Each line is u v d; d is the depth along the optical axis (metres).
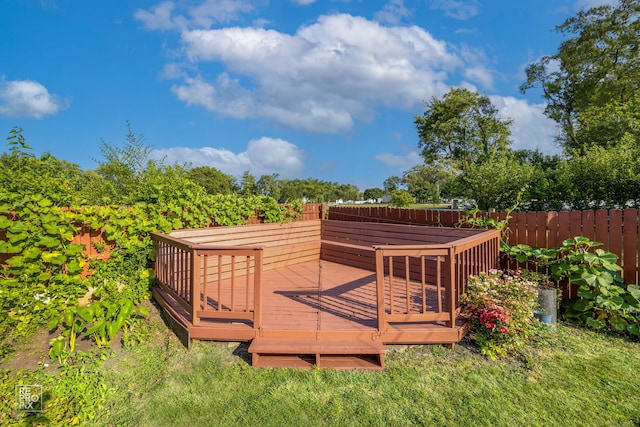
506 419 2.33
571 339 3.59
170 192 5.75
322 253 7.31
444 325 3.38
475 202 6.60
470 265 3.98
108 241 4.70
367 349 2.96
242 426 2.31
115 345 3.47
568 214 4.57
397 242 6.01
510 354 3.21
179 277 4.25
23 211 3.86
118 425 2.34
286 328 3.25
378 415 2.39
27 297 3.77
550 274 4.56
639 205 4.86
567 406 2.46
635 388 2.68
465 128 25.28
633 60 17.23
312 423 2.33
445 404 2.50
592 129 10.21
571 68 19.39
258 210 7.32
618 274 4.19
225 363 3.08
